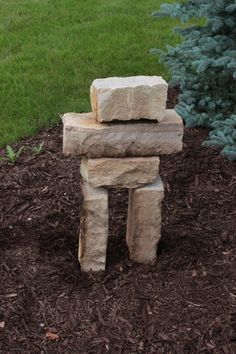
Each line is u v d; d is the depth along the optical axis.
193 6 5.64
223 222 4.65
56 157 5.60
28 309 3.90
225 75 5.66
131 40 7.89
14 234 4.58
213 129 5.88
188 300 3.93
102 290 4.02
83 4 9.10
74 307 3.91
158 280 4.09
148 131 3.80
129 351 3.62
